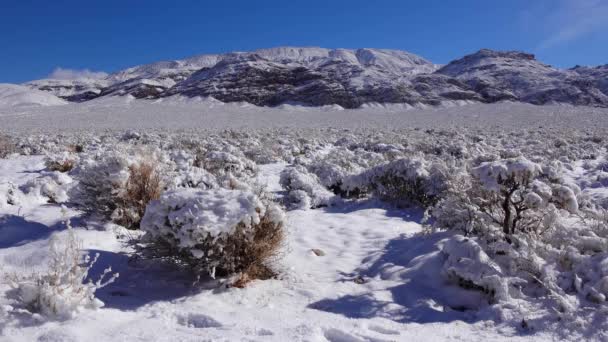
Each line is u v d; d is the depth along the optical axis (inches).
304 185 384.2
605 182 432.5
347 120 2490.2
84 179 274.4
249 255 198.5
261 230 203.2
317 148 827.4
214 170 466.3
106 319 153.3
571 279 174.4
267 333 145.1
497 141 893.2
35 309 152.1
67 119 2321.6
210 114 2844.5
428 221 311.6
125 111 2994.6
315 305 181.3
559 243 208.7
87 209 273.7
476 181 244.2
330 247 259.4
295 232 283.6
